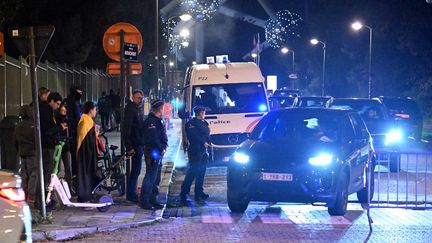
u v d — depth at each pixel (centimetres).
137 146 1327
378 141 1920
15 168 1579
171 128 4100
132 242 1005
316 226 1154
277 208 1353
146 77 5931
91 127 1232
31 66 1055
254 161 1227
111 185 1423
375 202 1410
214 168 2088
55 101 1251
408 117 2900
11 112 2000
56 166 1268
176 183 1770
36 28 1052
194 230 1112
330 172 1201
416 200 1377
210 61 2167
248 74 2048
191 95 2022
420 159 2323
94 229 1072
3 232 659
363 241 1026
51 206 1195
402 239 1045
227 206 1380
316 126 1334
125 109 1323
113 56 1402
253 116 1984
